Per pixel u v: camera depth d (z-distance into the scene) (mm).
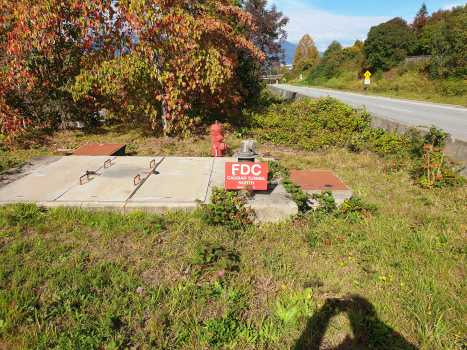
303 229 4582
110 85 9359
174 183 5598
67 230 4250
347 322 2881
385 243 4195
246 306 3068
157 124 11992
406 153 8336
